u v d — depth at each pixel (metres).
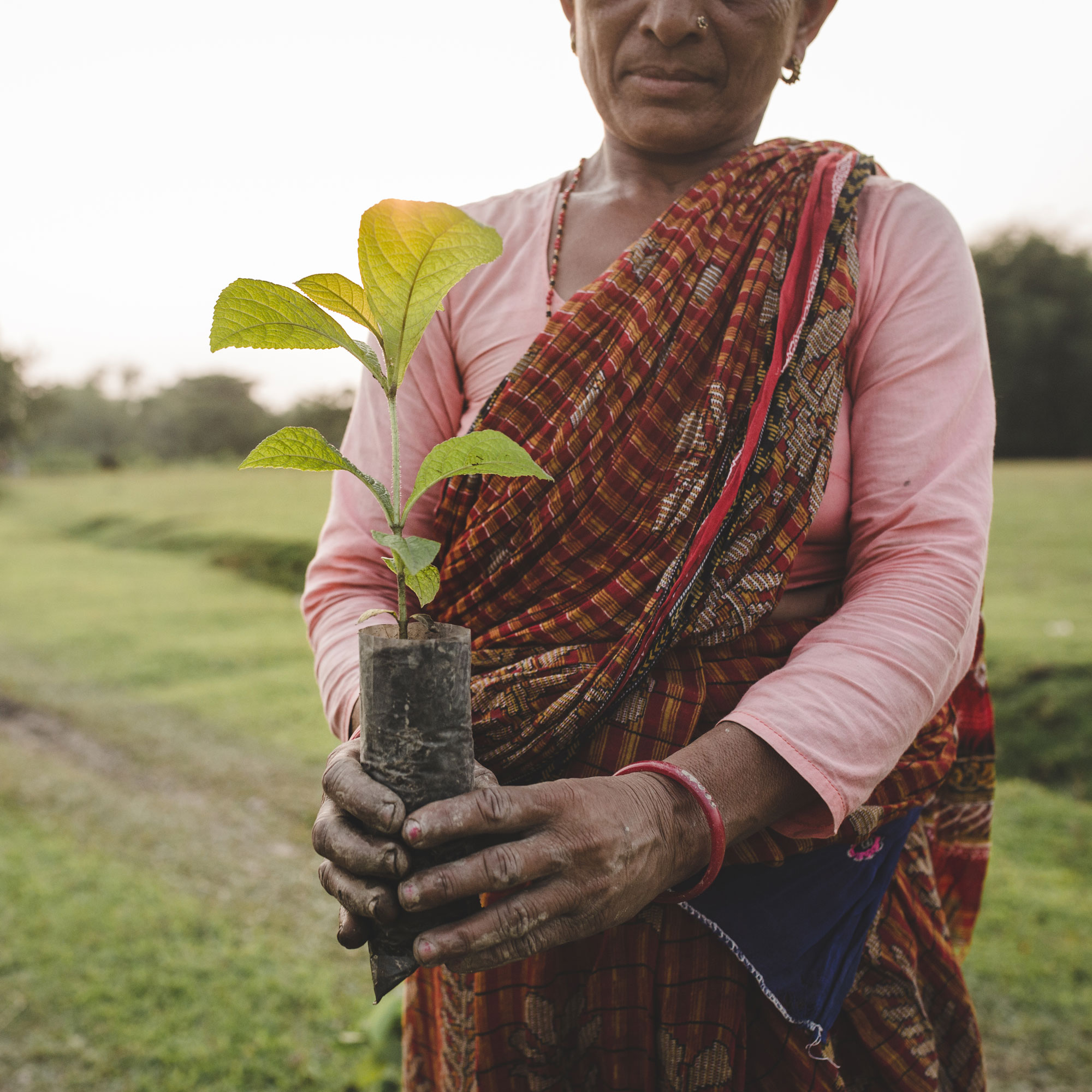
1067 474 25.02
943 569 0.92
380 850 0.73
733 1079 1.02
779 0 1.06
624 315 1.01
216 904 4.45
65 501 29.91
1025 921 3.87
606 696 0.94
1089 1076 2.98
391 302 0.72
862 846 1.03
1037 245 38.41
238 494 27.42
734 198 1.08
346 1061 3.20
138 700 7.96
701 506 0.96
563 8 1.26
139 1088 3.08
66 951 3.91
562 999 1.06
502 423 1.01
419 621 0.80
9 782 6.09
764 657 1.00
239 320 0.73
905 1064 1.07
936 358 1.00
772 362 0.98
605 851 0.77
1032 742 6.01
